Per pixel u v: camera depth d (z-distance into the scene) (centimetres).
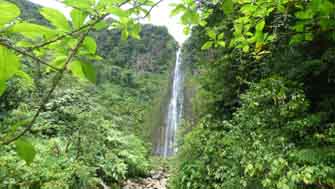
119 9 56
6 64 41
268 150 266
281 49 340
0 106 393
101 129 634
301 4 146
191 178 414
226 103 468
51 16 49
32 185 341
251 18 152
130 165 730
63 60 54
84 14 55
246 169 260
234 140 331
